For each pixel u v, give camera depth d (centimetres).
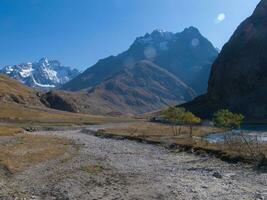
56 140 10662
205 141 9062
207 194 3778
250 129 16312
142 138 10669
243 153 6319
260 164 5456
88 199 3631
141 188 4109
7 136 11538
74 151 7875
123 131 14450
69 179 4684
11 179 4703
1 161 5894
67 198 3684
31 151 7381
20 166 5591
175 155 7275
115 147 8944
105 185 4300
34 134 13550
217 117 10288
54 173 5122
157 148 8631
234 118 9812
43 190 4072
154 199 3603
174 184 4322
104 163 6141
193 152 7438
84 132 15650
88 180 4616
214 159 6400
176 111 12175
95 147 8862
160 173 5156
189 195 3741
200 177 4788
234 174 4928
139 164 6069
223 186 4172
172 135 11994
